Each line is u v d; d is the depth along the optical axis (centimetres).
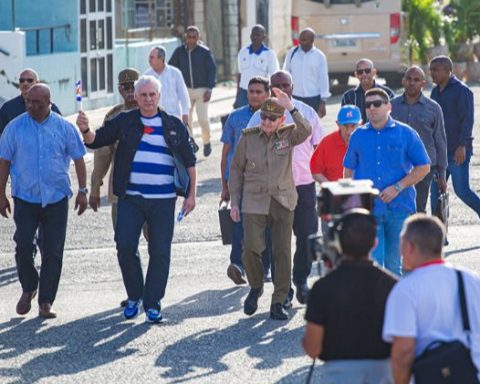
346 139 2088
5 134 2055
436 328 1153
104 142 2014
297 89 3816
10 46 4516
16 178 2056
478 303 1159
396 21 5747
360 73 2534
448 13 6506
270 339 1916
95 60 5097
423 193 2339
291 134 2008
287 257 2033
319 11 5775
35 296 2247
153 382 1695
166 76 3297
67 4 4891
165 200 2019
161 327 2003
